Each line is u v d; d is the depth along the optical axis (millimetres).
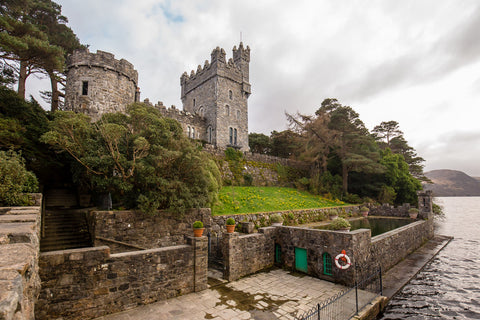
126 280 7555
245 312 7715
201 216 13828
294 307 8133
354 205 28562
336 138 32562
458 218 44969
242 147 37344
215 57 35438
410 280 12273
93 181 11805
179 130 14391
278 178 31781
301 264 11727
